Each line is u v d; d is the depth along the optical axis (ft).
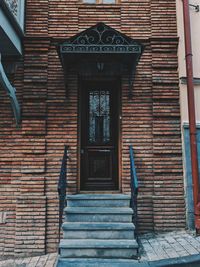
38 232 18.47
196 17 20.71
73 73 20.39
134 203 16.56
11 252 18.43
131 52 17.42
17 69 20.21
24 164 19.31
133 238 16.44
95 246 15.70
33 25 20.51
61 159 19.52
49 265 16.40
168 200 19.13
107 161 21.06
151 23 20.79
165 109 19.95
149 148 19.79
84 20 20.99
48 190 19.19
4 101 19.99
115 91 21.47
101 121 21.33
